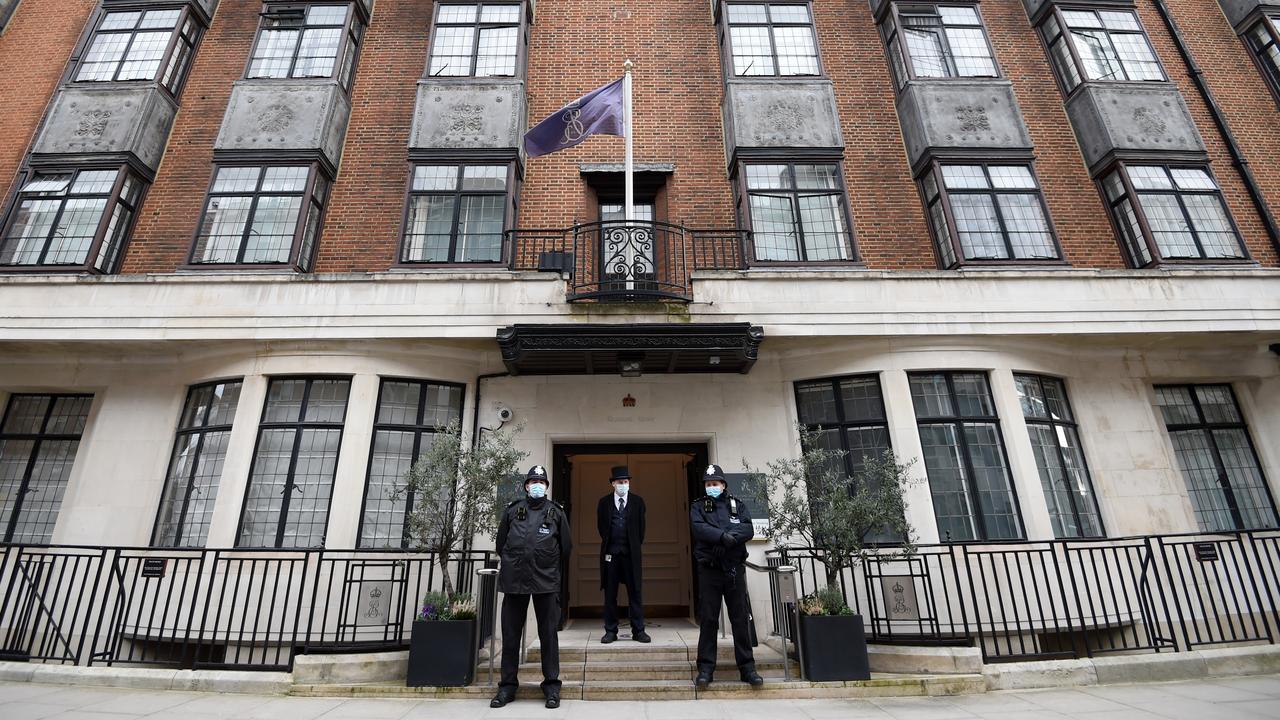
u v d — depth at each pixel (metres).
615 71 10.54
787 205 9.08
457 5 10.33
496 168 9.28
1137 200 9.17
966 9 10.56
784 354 8.27
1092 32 10.56
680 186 9.69
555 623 5.19
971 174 9.27
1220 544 7.25
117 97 9.46
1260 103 10.65
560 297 7.71
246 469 7.32
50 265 8.38
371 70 10.41
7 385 8.17
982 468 7.61
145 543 7.47
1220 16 11.38
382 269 9.00
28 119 10.02
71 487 7.89
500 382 8.12
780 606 5.98
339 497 7.17
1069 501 7.75
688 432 8.02
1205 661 6.05
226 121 9.31
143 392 8.09
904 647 5.94
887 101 10.28
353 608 6.95
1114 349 8.56
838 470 7.77
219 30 10.69
